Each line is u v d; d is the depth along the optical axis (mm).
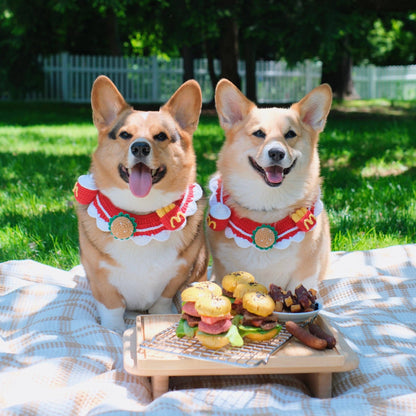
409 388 948
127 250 1231
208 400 913
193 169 1307
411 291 1494
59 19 6516
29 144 4016
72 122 5551
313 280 1359
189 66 6609
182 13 5508
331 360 962
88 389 927
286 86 8484
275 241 1291
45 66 7781
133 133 1189
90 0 5715
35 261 1647
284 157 1239
